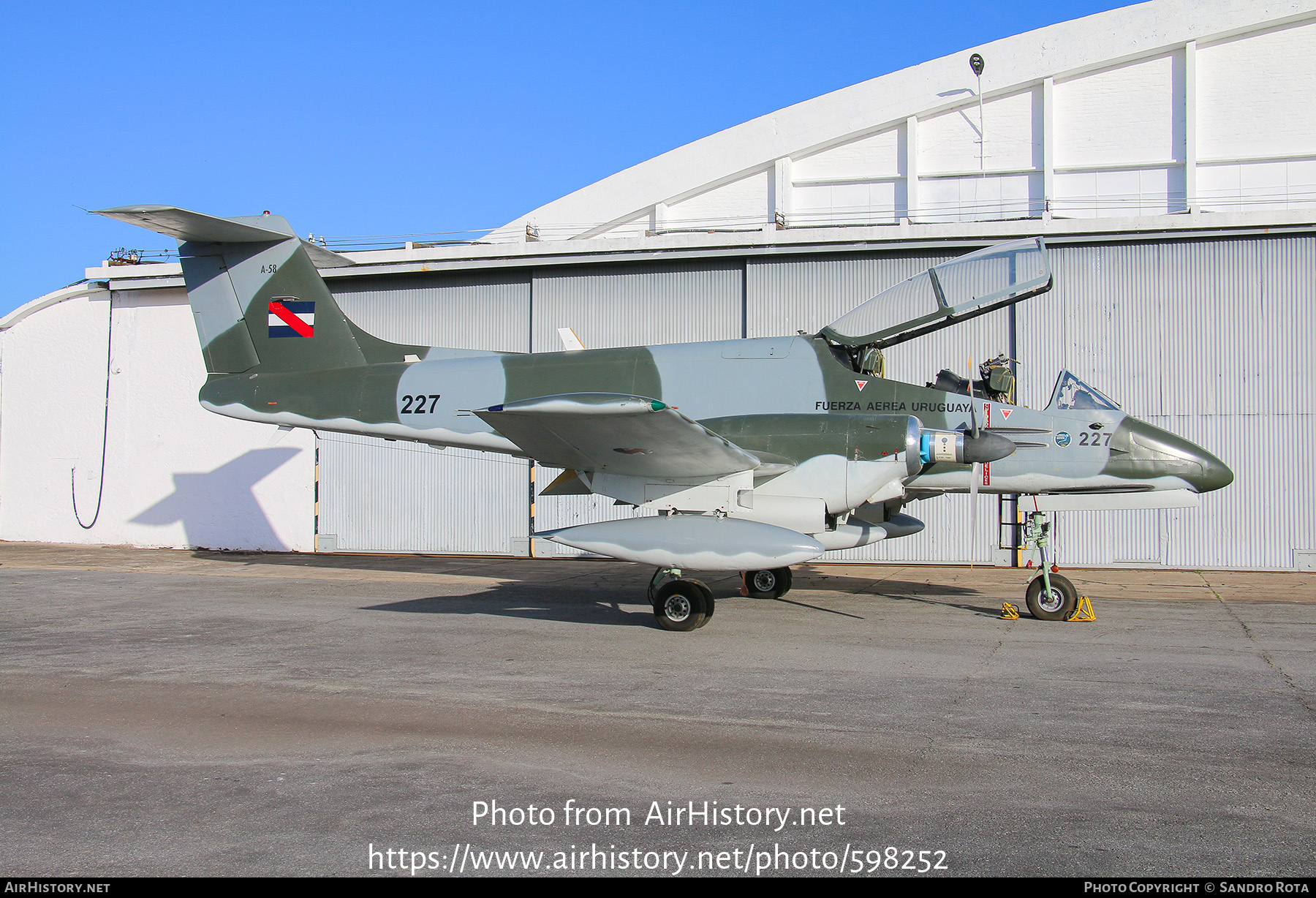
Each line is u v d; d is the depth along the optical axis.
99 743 4.34
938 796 3.57
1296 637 7.01
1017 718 4.65
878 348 9.07
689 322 14.23
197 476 15.96
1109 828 3.24
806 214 19.97
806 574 11.97
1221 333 12.57
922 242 13.27
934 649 6.52
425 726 4.56
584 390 9.30
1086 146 18.17
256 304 10.43
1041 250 8.61
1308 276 12.33
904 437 7.72
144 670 5.91
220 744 4.30
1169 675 5.63
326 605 8.96
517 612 8.41
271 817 3.39
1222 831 3.21
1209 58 17.58
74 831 3.27
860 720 4.62
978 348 13.22
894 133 19.47
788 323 13.82
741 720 4.64
